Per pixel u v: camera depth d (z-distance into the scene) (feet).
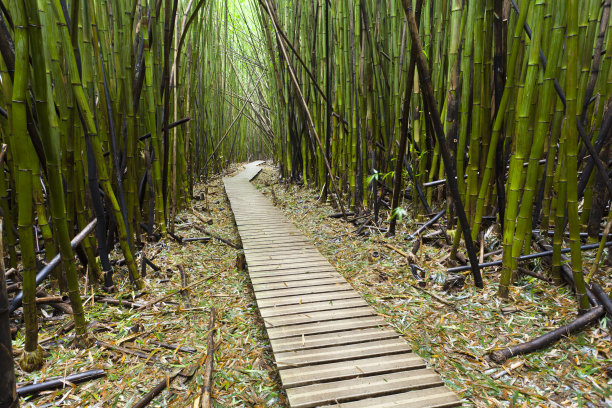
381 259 7.72
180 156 11.94
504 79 6.20
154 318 5.62
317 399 3.57
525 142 5.06
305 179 16.47
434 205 9.52
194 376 4.28
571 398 3.76
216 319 5.63
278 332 4.76
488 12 5.90
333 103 12.81
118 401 3.86
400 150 7.72
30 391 3.91
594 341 4.50
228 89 28.04
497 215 7.29
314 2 12.59
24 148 3.58
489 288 5.97
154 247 8.64
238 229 10.25
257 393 4.04
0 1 4.47
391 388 3.71
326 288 6.16
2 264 2.59
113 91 6.86
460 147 6.98
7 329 2.64
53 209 4.24
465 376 4.16
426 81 5.06
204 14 16.12
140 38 7.83
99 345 4.78
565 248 6.25
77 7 4.78
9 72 4.49
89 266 6.26
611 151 5.86
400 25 8.79
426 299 5.93
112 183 7.38
